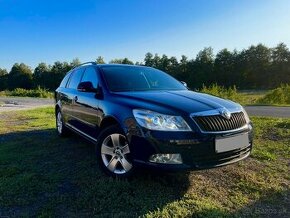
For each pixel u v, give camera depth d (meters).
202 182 4.27
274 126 8.41
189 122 3.75
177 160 3.69
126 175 4.16
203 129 3.76
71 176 4.49
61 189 4.02
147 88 5.13
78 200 3.65
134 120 3.96
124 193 3.83
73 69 7.16
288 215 3.38
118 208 3.49
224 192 3.97
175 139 3.67
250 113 13.76
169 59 110.38
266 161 5.23
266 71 96.94
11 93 41.03
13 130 8.36
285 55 96.44
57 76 104.62
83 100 5.51
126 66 5.91
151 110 3.90
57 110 7.45
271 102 24.17
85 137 5.52
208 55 103.38
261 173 4.65
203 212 3.36
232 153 4.00
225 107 4.16
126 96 4.51
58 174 4.57
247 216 3.34
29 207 3.55
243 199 3.76
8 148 6.18
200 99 4.36
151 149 3.75
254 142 6.62
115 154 4.30
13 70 109.50
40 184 4.17
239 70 99.31
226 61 100.81
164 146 3.69
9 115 12.27
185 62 107.25
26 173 4.59
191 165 3.69
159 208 3.46
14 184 4.15
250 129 4.34
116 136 4.27
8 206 3.57
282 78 94.81
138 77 5.47
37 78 106.88
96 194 3.80
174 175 4.47
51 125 9.23
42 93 38.78
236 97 25.22
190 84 99.12
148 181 4.22
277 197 3.83
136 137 3.89
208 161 3.79
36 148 6.19
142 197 3.74
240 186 4.15
